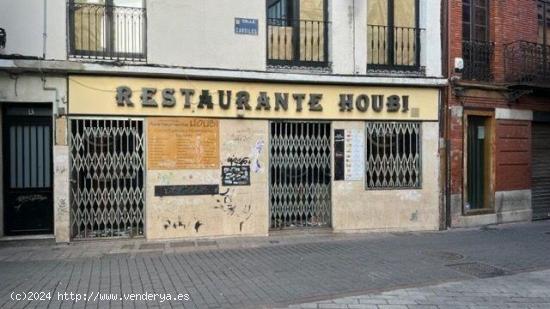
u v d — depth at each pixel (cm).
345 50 1141
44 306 596
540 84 1286
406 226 1179
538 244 1010
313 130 1136
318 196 1142
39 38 966
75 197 1004
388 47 1202
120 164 1022
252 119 1084
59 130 982
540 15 1398
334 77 1116
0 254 905
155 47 1020
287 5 1139
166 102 1027
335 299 629
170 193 1035
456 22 1227
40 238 994
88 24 1016
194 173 1048
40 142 1020
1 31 945
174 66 1027
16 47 957
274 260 856
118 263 832
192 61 1041
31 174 1019
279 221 1119
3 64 936
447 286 695
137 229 1033
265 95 1084
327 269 791
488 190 1295
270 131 1102
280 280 720
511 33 1328
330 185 1140
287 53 1135
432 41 1208
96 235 1016
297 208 1130
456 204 1224
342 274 759
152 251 933
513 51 1307
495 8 1307
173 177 1037
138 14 1033
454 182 1221
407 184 1189
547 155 1414
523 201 1352
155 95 1023
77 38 1010
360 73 1148
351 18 1146
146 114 1020
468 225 1242
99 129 1011
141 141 1028
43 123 1020
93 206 1016
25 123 1014
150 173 1025
